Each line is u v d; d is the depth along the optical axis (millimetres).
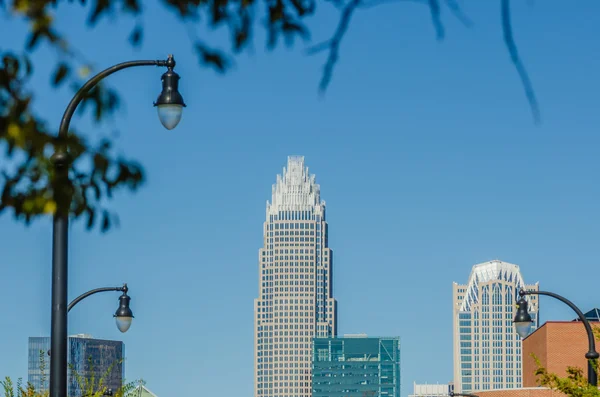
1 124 18828
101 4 18297
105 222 20453
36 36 18047
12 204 19734
